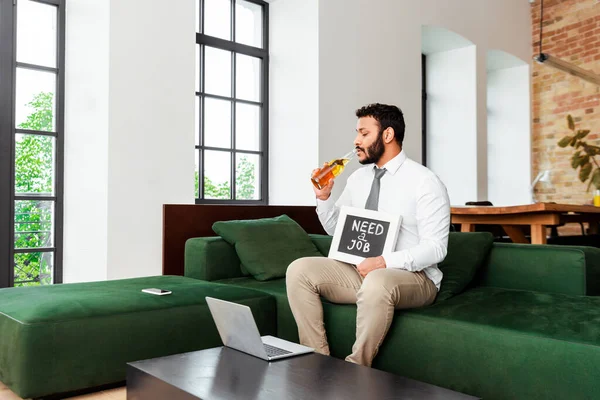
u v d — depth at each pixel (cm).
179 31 388
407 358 209
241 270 314
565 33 688
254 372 150
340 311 229
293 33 472
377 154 235
